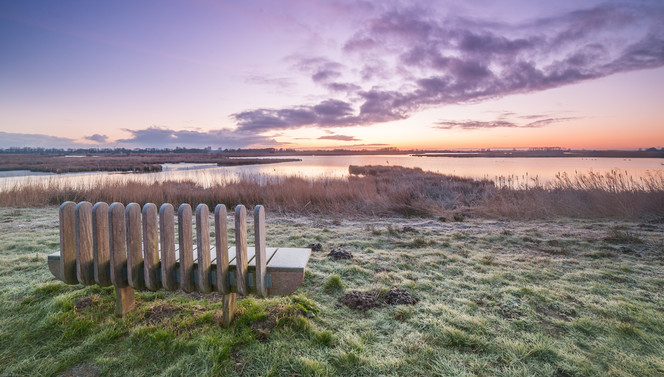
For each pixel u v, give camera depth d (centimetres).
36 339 231
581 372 200
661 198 809
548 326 258
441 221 783
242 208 220
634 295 318
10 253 443
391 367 202
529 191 988
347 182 1253
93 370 200
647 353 221
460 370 201
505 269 398
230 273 232
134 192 1064
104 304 278
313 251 480
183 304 284
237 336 231
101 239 230
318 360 208
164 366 204
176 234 571
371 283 351
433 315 272
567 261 434
